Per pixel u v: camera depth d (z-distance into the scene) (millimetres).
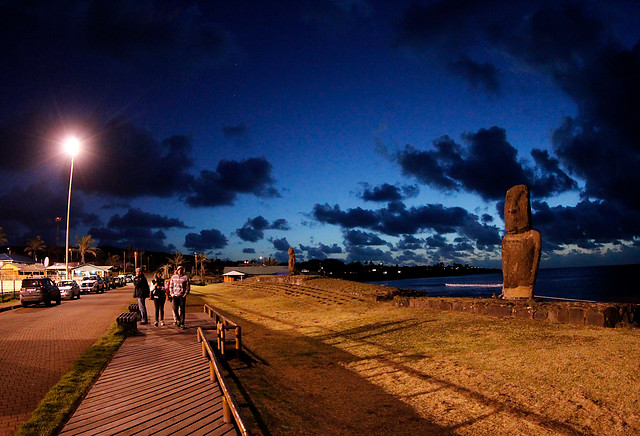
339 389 7602
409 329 11914
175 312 13828
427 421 6012
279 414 6406
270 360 9906
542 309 10820
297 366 9281
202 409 5887
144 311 14695
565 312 10258
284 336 13141
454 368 8148
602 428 5242
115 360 8898
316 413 6457
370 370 8703
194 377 7543
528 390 6641
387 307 16062
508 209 13703
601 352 7660
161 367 8273
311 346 11367
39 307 23438
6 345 10914
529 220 13422
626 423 5270
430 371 8180
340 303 18516
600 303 10703
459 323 11672
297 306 20125
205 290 41531
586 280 126375
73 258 114250
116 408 5898
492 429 5582
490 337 9875
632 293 71375
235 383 8023
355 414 6383
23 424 5230
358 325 13570
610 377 6555
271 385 7902
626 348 7711
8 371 8086
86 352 9641
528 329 10023
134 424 5305
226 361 9789
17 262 53938
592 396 6082
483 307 12375
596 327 9531
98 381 7270
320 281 25781
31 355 9570
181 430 5125
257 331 14305
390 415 6297
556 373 7082
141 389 6801
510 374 7398
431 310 14125
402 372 8328
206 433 5047
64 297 29578
